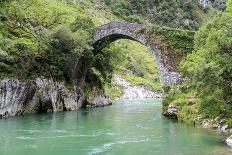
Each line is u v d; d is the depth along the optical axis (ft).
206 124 110.11
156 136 98.58
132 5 456.86
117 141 92.38
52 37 164.25
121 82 297.12
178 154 77.82
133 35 163.43
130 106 200.54
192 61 124.36
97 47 185.16
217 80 102.89
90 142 90.99
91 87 195.00
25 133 101.71
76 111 163.94
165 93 147.84
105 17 378.94
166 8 458.09
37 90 146.41
